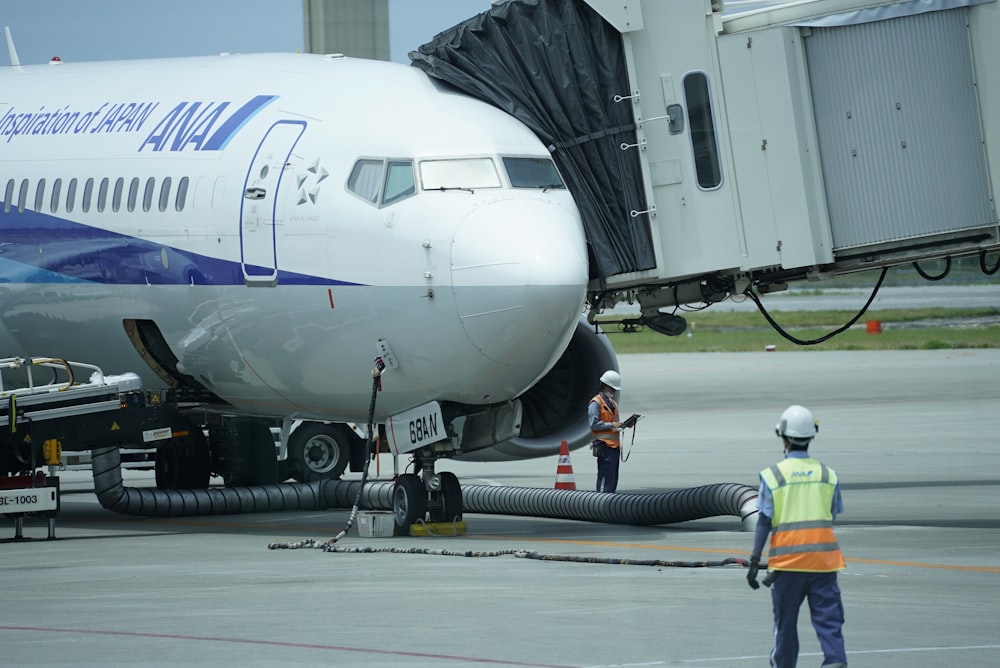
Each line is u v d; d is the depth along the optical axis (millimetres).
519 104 73000
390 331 67688
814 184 72750
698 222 73438
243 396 78625
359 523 71125
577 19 73312
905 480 96688
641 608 48125
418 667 38844
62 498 106188
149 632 44344
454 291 65375
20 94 89375
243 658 40156
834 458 112562
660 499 71938
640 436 140000
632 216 73312
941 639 42500
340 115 72250
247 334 73562
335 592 52250
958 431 132625
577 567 58812
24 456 78312
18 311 84438
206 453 91312
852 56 73062
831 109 73250
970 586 52719
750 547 64938
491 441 71500
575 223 67812
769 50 72500
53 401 72688
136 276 77750
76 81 88188
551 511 76625
